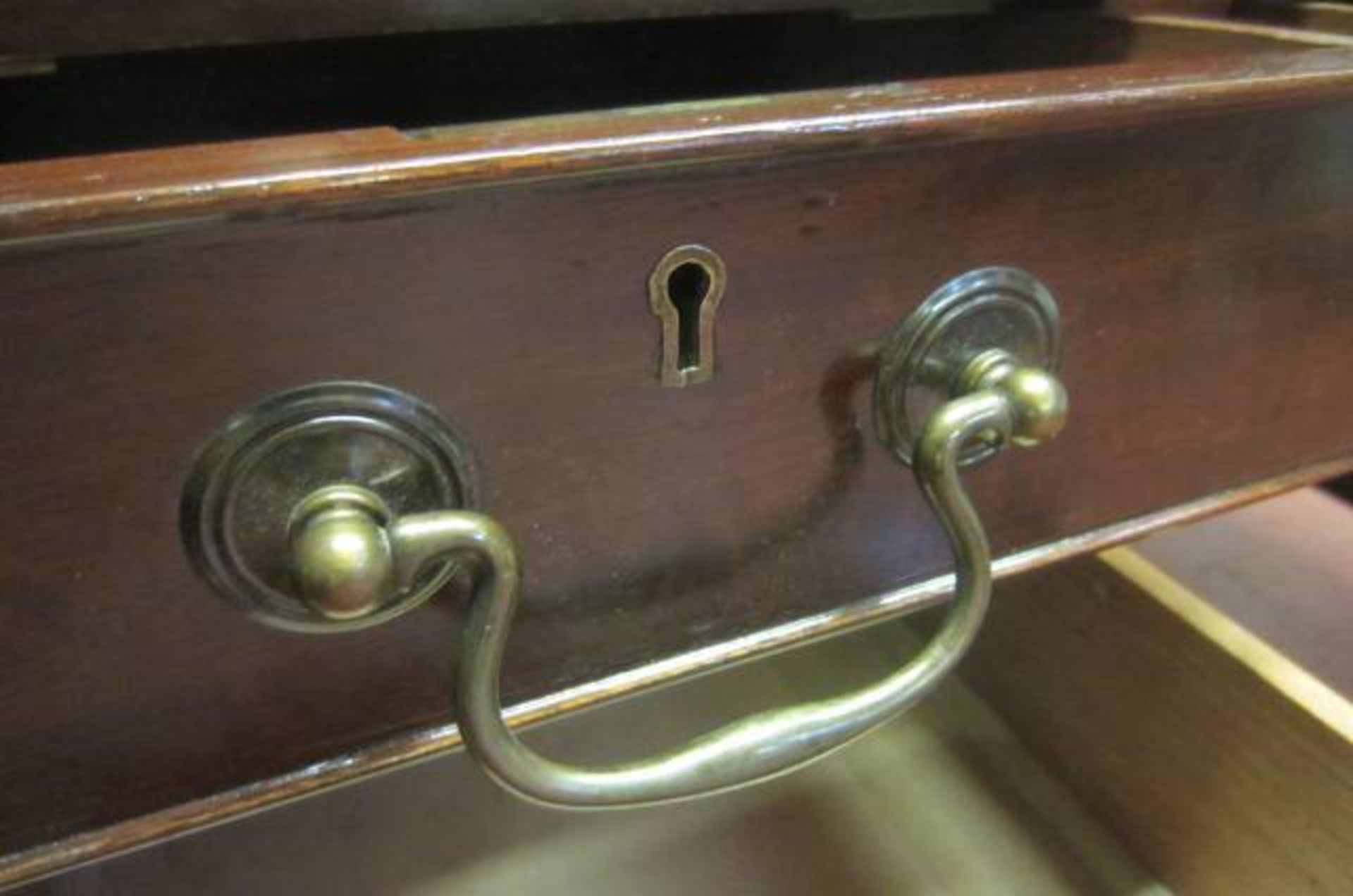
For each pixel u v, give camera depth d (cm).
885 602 24
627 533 21
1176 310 24
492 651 19
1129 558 32
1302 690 28
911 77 31
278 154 17
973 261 21
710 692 39
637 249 19
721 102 20
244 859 33
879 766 36
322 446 19
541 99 29
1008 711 38
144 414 18
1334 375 27
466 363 19
